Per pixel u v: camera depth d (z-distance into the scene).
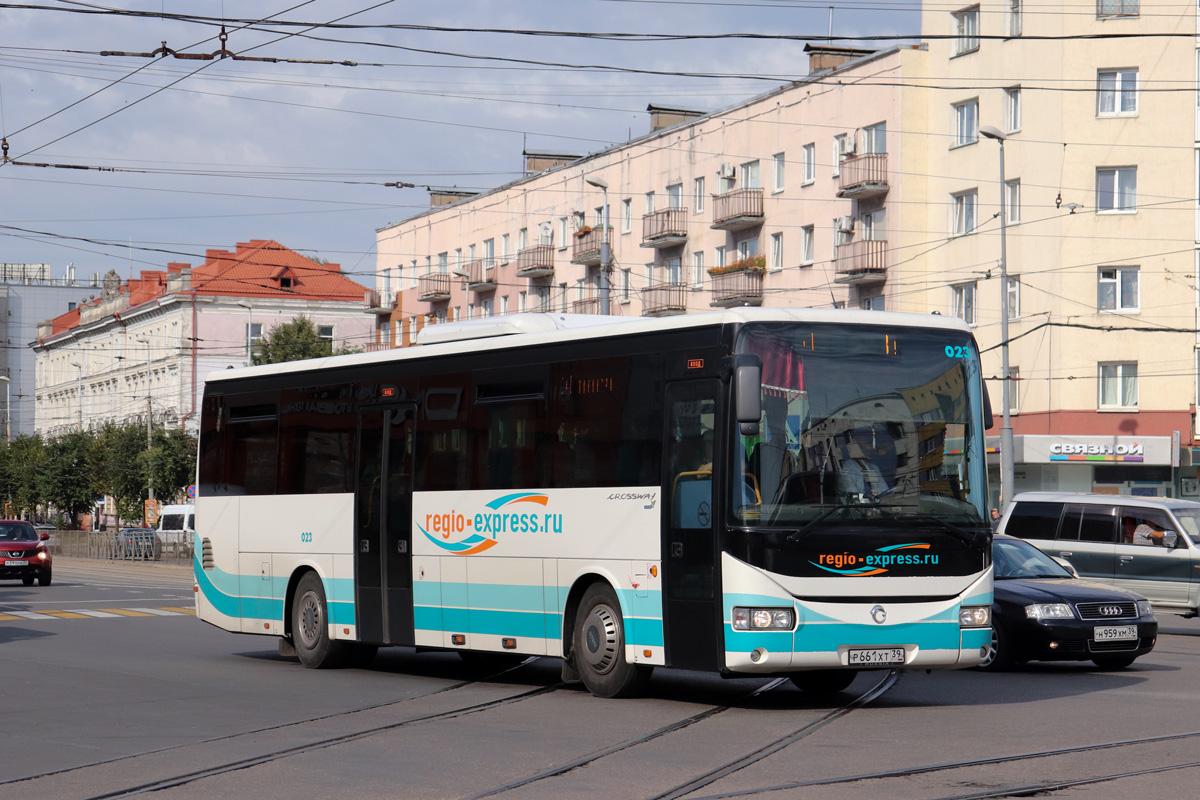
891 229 51.78
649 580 13.28
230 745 11.07
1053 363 48.19
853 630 12.50
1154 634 16.89
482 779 9.46
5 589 38.12
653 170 64.25
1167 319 47.44
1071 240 47.97
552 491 14.41
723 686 15.16
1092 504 23.61
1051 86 48.31
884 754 10.27
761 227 57.91
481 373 15.47
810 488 12.57
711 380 12.90
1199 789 8.88
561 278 70.75
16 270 147.00
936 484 13.00
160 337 91.25
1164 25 47.53
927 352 13.22
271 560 18.28
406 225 85.06
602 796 8.82
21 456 89.88
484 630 15.12
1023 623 16.55
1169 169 47.53
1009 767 9.69
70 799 8.97
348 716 12.77
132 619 26.61
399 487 16.36
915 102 51.69
